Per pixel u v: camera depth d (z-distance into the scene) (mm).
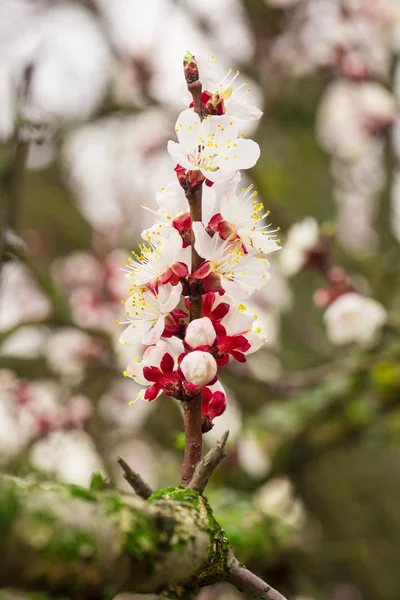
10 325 4137
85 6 5246
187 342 1227
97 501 905
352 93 4426
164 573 947
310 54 4738
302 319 5180
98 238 5867
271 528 3049
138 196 6352
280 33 5180
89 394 4887
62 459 3766
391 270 4297
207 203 1312
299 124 5391
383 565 5574
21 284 5074
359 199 6309
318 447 3951
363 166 5559
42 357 4242
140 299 1299
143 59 4867
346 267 4758
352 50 4383
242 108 1341
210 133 1278
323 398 3689
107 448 4797
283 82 5039
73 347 4246
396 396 3627
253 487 3816
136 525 921
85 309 4320
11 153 2822
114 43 5023
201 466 1174
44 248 6027
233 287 1251
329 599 4969
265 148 5227
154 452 5703
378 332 3375
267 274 1276
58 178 6555
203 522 1061
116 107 4844
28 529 803
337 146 5363
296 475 4051
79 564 833
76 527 842
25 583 815
